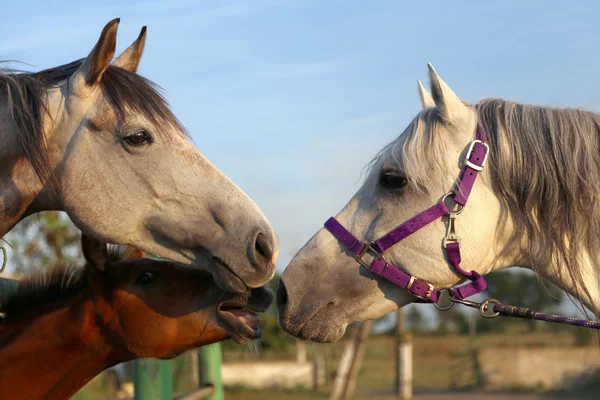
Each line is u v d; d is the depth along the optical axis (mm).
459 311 29484
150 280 2613
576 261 2420
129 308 2551
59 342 2537
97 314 2553
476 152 2496
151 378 3018
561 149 2453
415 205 2521
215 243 2463
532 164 2465
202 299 2574
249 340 2527
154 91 2613
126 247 2869
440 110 2521
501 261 2627
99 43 2436
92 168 2512
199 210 2492
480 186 2516
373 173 2648
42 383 2555
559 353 18797
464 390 17719
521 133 2512
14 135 2486
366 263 2549
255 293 2617
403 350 15227
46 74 2613
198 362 4055
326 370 19766
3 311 2615
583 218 2428
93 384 11297
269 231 2479
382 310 2590
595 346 20469
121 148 2512
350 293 2562
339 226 2609
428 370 21703
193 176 2521
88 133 2518
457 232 2490
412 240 2512
